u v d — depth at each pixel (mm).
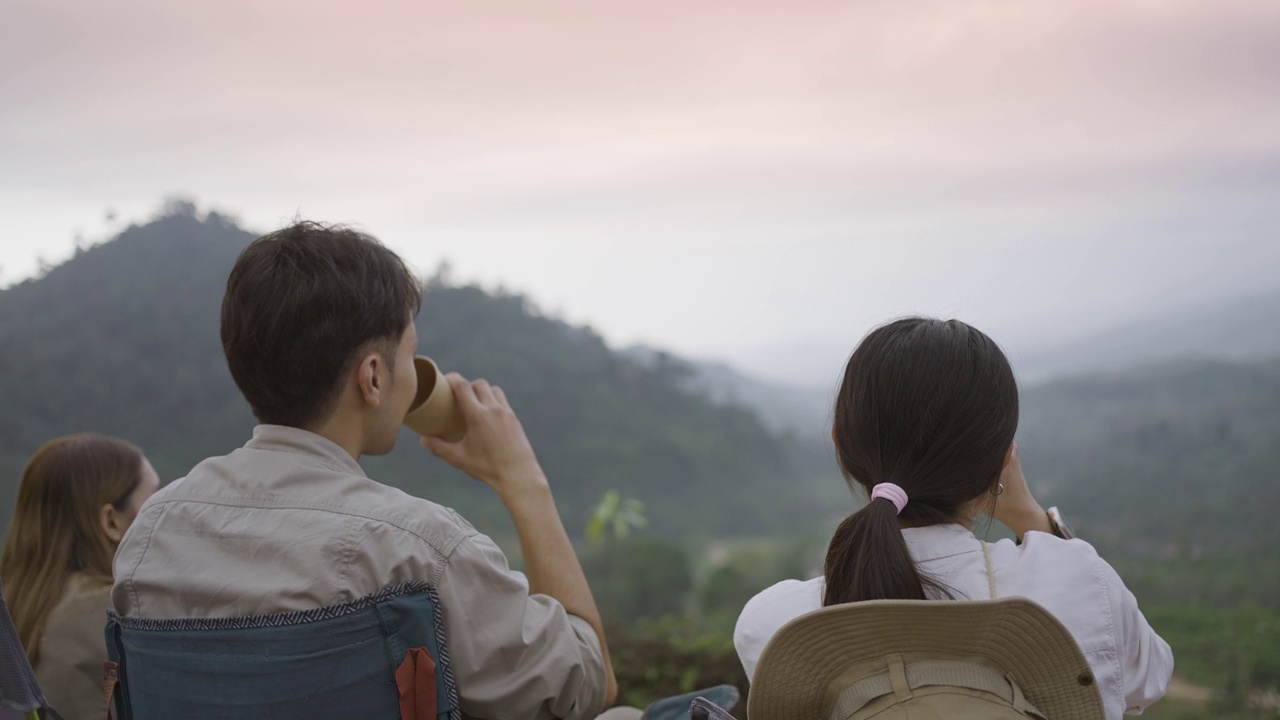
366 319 1173
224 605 1081
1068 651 993
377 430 1237
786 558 35625
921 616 994
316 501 1129
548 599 1240
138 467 1812
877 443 1146
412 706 1058
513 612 1145
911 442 1124
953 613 984
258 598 1067
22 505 1732
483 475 1408
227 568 1101
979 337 1157
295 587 1065
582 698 1215
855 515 1093
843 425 1187
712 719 1090
